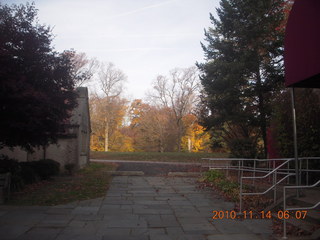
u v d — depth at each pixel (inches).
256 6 685.9
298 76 290.2
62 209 306.5
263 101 718.5
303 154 403.9
